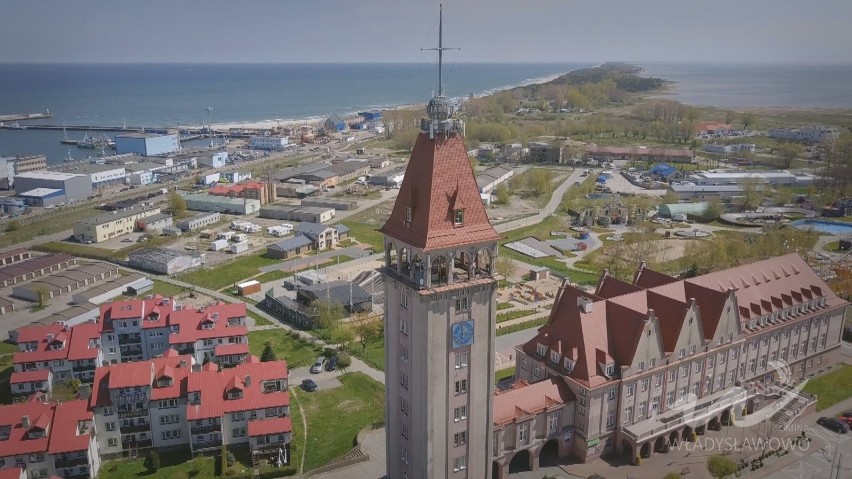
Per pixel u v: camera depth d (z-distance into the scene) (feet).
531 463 330.95
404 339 260.21
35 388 414.00
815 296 434.30
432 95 244.01
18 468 308.81
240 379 368.89
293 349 495.00
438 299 241.76
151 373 360.28
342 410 406.00
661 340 352.08
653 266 652.07
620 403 341.62
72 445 325.62
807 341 435.94
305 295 575.38
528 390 330.75
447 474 266.57
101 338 457.27
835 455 347.36
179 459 353.31
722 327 375.86
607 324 353.92
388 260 264.11
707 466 327.06
